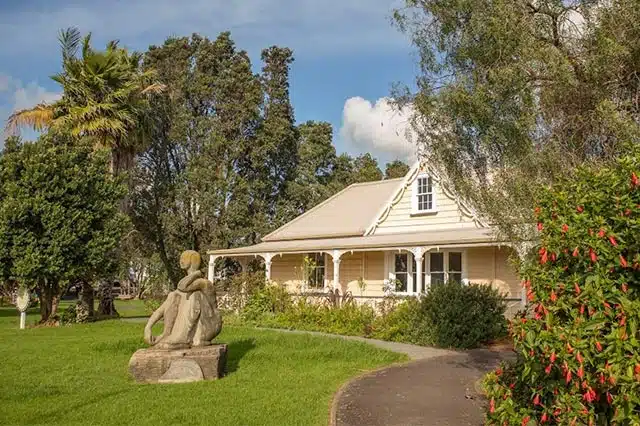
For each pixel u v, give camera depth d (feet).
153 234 119.75
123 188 70.03
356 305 64.18
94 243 65.31
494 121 23.59
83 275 66.59
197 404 26.73
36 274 62.08
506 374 21.48
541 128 23.81
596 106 22.17
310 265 79.97
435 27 25.50
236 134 121.49
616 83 22.76
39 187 62.80
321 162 145.48
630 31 22.13
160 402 27.07
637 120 22.16
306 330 60.44
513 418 18.62
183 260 34.40
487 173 25.54
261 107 126.00
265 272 85.92
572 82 22.35
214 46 121.08
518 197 23.66
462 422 24.22
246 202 118.83
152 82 102.42
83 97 77.97
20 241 61.41
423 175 74.23
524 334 16.15
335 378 33.35
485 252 65.21
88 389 29.94
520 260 24.97
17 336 53.36
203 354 32.94
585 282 15.39
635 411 13.83
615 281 15.03
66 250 63.16
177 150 120.88
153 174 119.34
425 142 26.22
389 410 26.18
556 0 23.27
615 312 14.53
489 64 24.13
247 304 70.90
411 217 75.05
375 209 87.56
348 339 49.70
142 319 73.77
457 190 26.66
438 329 48.60
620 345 13.76
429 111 25.29
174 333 33.55
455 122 24.95
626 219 14.82
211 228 116.78
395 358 41.14
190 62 121.70
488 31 23.26
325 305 64.80
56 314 69.92
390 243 66.23
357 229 81.15
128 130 82.12
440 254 69.87
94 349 43.45
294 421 24.00
